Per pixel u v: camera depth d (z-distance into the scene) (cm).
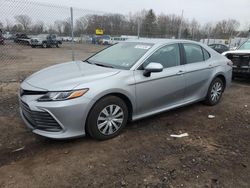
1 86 671
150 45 440
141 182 279
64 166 305
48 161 315
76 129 337
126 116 389
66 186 269
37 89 334
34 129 347
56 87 328
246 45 916
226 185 281
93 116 348
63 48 2512
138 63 399
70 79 347
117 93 367
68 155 329
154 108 430
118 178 285
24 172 291
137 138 384
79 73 371
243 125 459
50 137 329
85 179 281
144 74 396
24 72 1003
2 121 432
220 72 545
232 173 303
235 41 2402
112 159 323
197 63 498
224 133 419
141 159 325
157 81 414
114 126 377
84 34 1506
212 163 322
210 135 409
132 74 385
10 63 1237
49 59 1571
